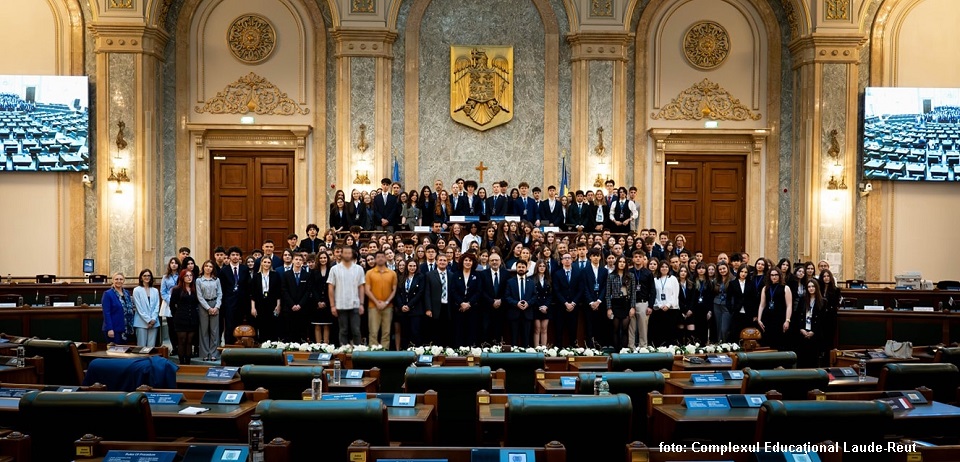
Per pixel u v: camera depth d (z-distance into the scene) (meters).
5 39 17.78
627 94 18.95
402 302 12.02
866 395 5.75
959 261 18.61
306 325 12.39
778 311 11.81
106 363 6.47
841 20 17.84
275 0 18.61
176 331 12.03
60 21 17.78
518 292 12.04
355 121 18.16
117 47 17.36
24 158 17.55
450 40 18.72
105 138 17.42
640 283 12.29
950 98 18.14
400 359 7.66
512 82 18.73
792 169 18.75
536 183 18.70
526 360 7.54
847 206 17.86
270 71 18.66
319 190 18.67
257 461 4.15
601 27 18.25
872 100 18.20
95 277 16.00
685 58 18.97
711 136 19.00
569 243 14.52
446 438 6.22
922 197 18.64
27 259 17.91
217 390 6.36
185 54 18.50
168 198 18.50
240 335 10.74
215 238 18.78
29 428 4.70
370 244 12.94
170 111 18.48
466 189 16.36
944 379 6.47
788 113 18.86
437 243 13.62
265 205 18.84
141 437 4.72
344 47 18.12
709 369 8.06
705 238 19.16
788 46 18.80
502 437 5.69
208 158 18.69
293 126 18.44
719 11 18.94
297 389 6.43
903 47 18.50
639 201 18.91
